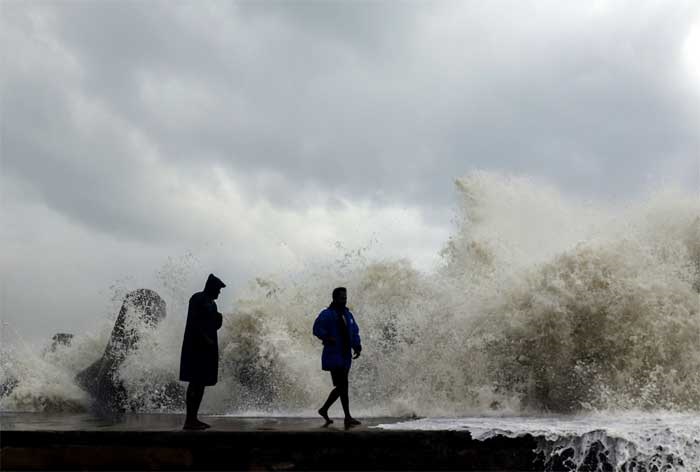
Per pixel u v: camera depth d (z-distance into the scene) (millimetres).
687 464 6070
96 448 5797
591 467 6055
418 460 5902
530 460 6031
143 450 5785
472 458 5980
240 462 5758
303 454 5809
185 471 5730
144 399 11555
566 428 6262
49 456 5793
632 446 6086
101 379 11859
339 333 7215
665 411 8641
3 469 5750
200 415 9297
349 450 5836
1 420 8000
